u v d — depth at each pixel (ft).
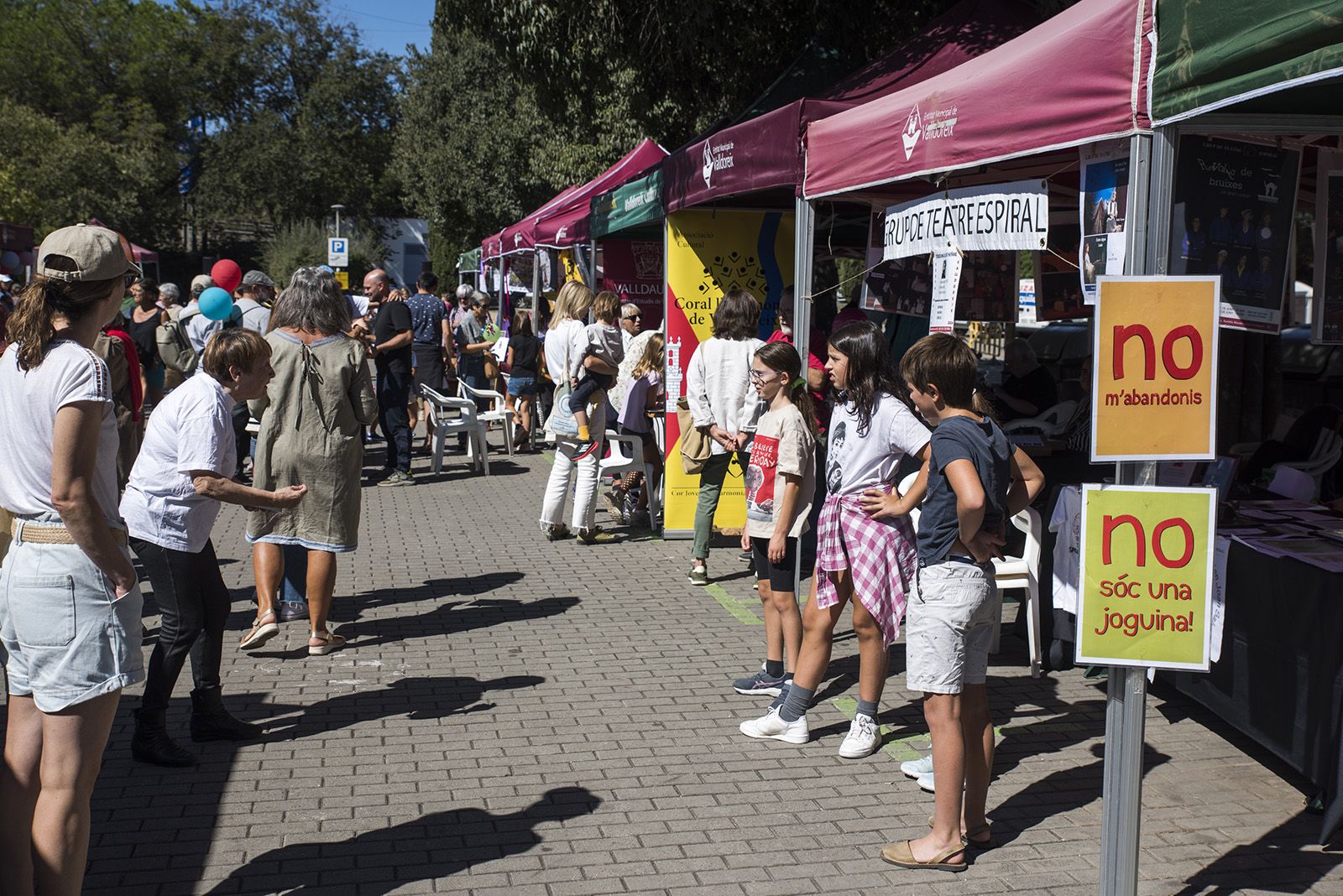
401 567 27.61
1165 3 11.98
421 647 21.13
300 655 20.53
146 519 15.01
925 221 18.84
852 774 15.49
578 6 41.39
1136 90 12.38
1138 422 10.75
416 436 53.47
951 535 12.53
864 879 12.53
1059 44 14.03
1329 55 9.73
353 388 20.21
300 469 19.86
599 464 30.63
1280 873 12.78
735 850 13.19
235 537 31.01
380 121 181.47
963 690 13.11
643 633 22.07
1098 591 10.95
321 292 20.11
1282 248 13.52
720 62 45.37
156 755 15.42
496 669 19.83
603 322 30.14
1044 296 26.78
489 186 129.49
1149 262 12.40
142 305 35.96
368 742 16.42
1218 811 14.37
